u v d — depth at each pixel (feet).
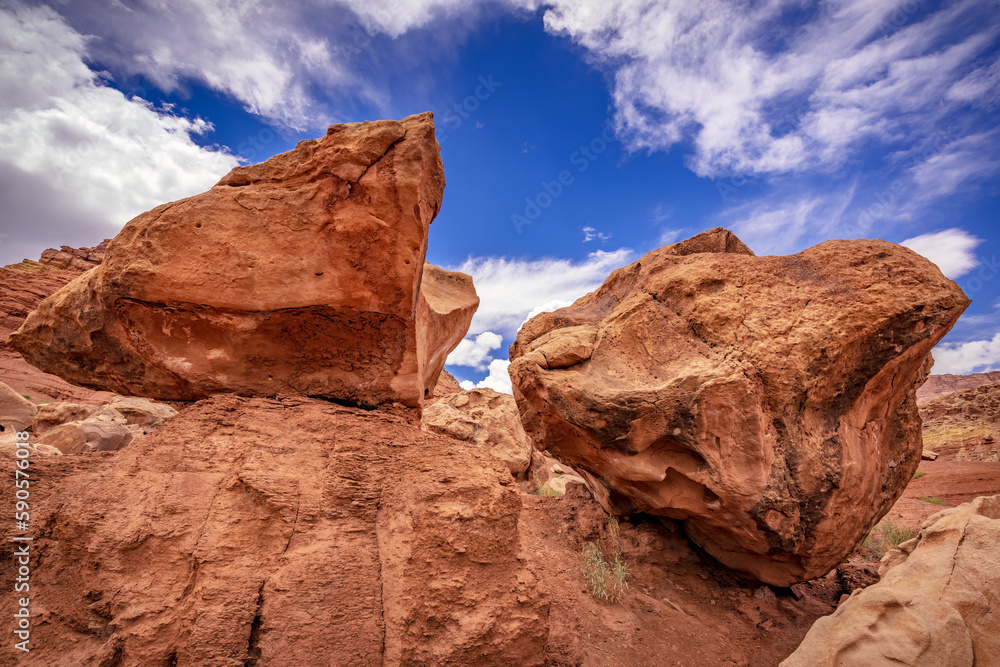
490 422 50.83
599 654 14.70
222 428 11.16
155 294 11.74
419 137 11.73
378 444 12.15
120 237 12.01
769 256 19.13
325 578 9.78
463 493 11.38
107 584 8.85
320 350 13.25
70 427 34.40
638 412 17.26
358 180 11.75
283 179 12.34
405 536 10.80
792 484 15.75
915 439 19.04
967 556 10.98
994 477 46.42
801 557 16.71
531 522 24.93
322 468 11.22
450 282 29.09
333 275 12.19
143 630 8.50
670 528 20.92
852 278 16.93
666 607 17.92
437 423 49.01
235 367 12.80
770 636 16.51
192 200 12.17
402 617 9.87
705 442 16.38
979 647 9.80
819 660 11.24
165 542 9.30
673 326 19.22
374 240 12.03
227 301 11.89
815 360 15.94
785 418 16.11
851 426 16.74
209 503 10.00
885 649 10.46
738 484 15.81
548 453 22.84
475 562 10.96
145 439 10.62
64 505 9.35
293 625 9.11
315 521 10.47
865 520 17.63
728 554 18.61
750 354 16.67
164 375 12.71
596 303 26.50
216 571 9.27
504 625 10.74
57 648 8.46
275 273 12.00
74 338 12.75
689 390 16.53
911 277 16.12
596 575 19.01
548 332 23.44
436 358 25.43
